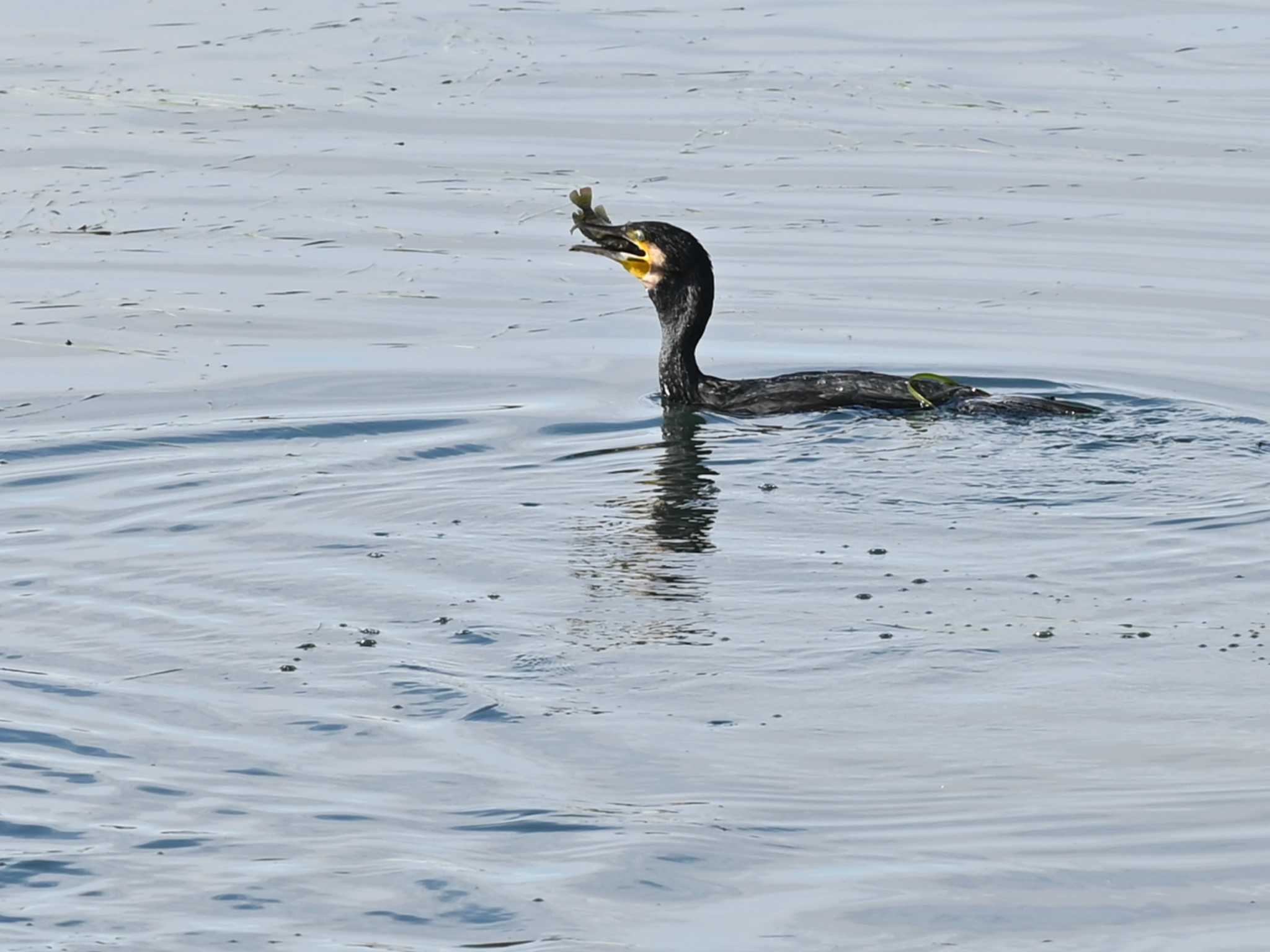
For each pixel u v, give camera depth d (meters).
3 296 21.72
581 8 35.09
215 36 33.22
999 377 18.62
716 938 8.31
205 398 18.09
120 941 8.19
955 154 26.91
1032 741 10.27
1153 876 8.81
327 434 16.89
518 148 27.36
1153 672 11.16
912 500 14.54
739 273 22.38
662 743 10.26
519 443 16.56
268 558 13.42
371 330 20.56
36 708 10.73
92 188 25.75
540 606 12.37
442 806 9.49
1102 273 22.11
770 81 30.41
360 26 33.75
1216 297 21.17
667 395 18.11
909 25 33.91
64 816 9.31
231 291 21.95
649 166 26.45
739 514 14.32
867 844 9.14
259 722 10.52
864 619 12.05
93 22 34.12
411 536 13.91
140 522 14.28
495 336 20.42
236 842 9.08
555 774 9.88
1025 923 8.44
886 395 17.41
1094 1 35.59
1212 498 14.38
